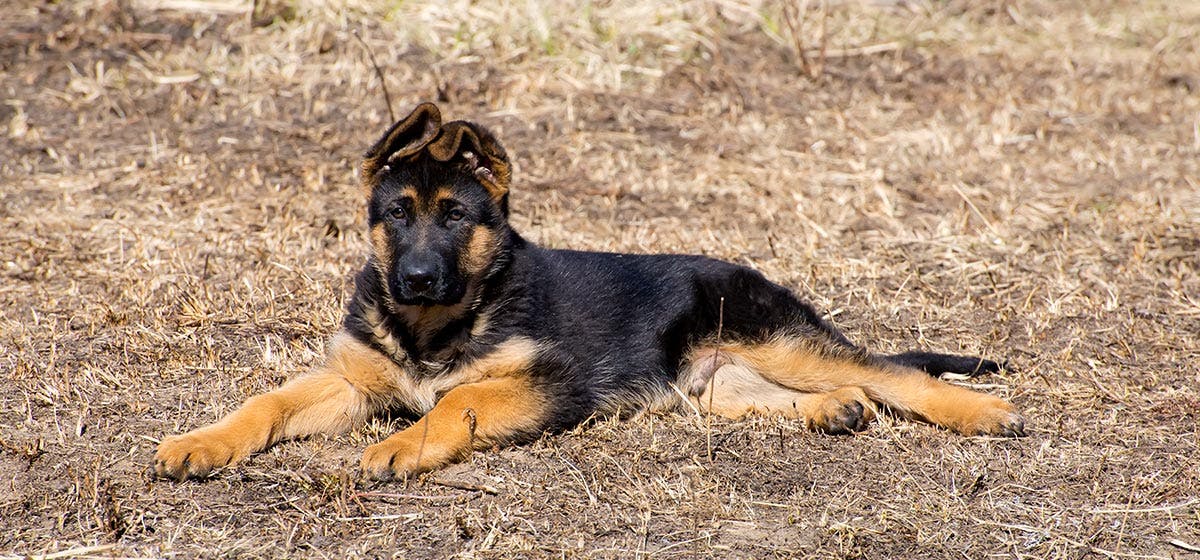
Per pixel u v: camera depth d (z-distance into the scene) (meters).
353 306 6.80
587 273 7.21
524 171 11.13
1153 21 16.66
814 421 6.79
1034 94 13.84
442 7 13.80
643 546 5.57
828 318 8.48
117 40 12.86
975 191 11.02
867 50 14.74
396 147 6.68
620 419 7.04
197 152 11.05
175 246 9.13
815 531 5.73
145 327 7.71
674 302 7.34
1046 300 8.76
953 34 15.67
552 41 13.59
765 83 13.59
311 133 11.58
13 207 9.79
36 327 7.71
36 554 5.27
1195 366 7.68
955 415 6.84
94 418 6.57
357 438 6.56
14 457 6.08
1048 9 17.00
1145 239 9.94
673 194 10.84
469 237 6.56
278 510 5.73
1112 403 7.17
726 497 6.02
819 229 10.01
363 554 5.42
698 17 14.67
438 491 5.95
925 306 8.68
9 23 12.96
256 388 7.03
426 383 6.67
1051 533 5.76
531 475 6.15
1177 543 5.69
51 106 11.72
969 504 6.02
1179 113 13.39
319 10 13.36
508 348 6.56
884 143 12.26
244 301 8.20
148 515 5.62
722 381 7.36
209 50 12.88
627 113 12.53
